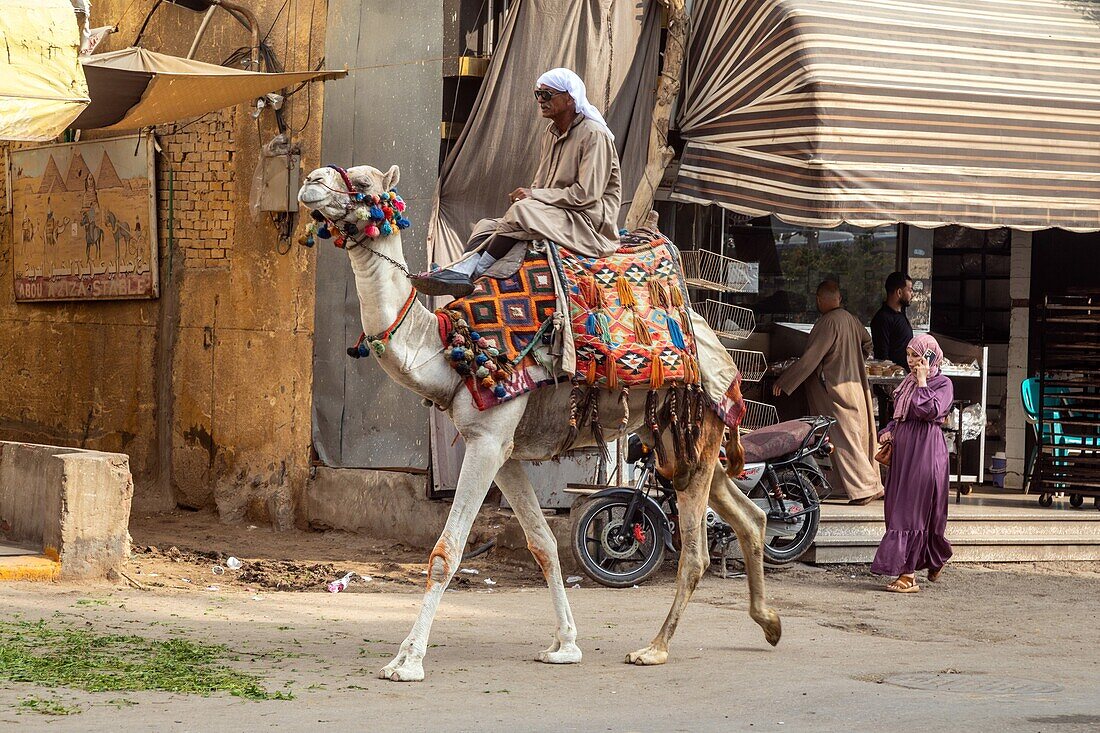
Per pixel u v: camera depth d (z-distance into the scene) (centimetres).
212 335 1348
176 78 1038
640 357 670
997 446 1574
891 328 1330
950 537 1140
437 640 738
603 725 525
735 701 582
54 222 1509
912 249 1410
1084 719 552
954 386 1485
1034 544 1159
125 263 1425
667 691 605
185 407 1366
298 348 1270
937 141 1012
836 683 630
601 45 1095
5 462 988
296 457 1264
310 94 1268
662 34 1135
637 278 692
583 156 691
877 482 1212
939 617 883
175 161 1382
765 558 1067
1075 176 1049
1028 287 1533
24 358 1563
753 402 1245
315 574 1015
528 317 650
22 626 708
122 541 918
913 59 1024
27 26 866
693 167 1055
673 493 1038
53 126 881
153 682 576
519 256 672
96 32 1292
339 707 542
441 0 1165
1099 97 1061
